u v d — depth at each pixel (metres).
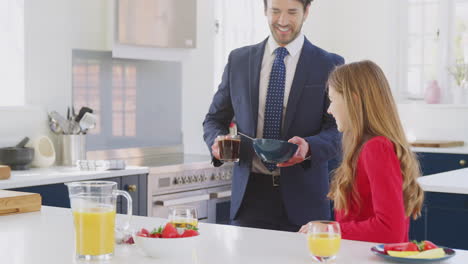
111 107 4.41
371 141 1.93
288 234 1.90
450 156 5.11
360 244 1.76
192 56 4.96
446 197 3.34
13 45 4.00
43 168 3.91
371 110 2.00
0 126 3.85
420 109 5.84
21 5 3.97
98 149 4.34
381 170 1.88
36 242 1.77
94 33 4.33
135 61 4.54
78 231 1.57
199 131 5.05
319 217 2.68
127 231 1.79
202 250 1.67
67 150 4.08
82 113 4.13
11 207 2.21
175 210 1.69
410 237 3.50
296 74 2.70
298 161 2.54
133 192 3.88
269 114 2.72
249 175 2.70
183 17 4.56
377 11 6.04
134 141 4.57
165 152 4.80
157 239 1.57
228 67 2.91
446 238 3.35
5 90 4.03
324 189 2.70
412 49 5.99
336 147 2.63
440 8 5.83
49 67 4.09
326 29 6.25
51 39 4.10
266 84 2.76
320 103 2.69
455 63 5.81
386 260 1.57
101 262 1.55
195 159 4.53
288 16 2.69
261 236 1.87
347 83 2.04
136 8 4.30
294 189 2.64
